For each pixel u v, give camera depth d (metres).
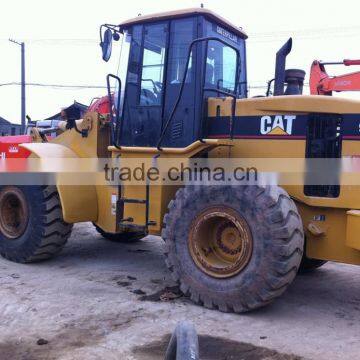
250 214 4.52
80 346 3.92
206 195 4.81
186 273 4.90
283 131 4.97
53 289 5.27
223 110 5.23
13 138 7.75
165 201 5.35
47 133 7.30
